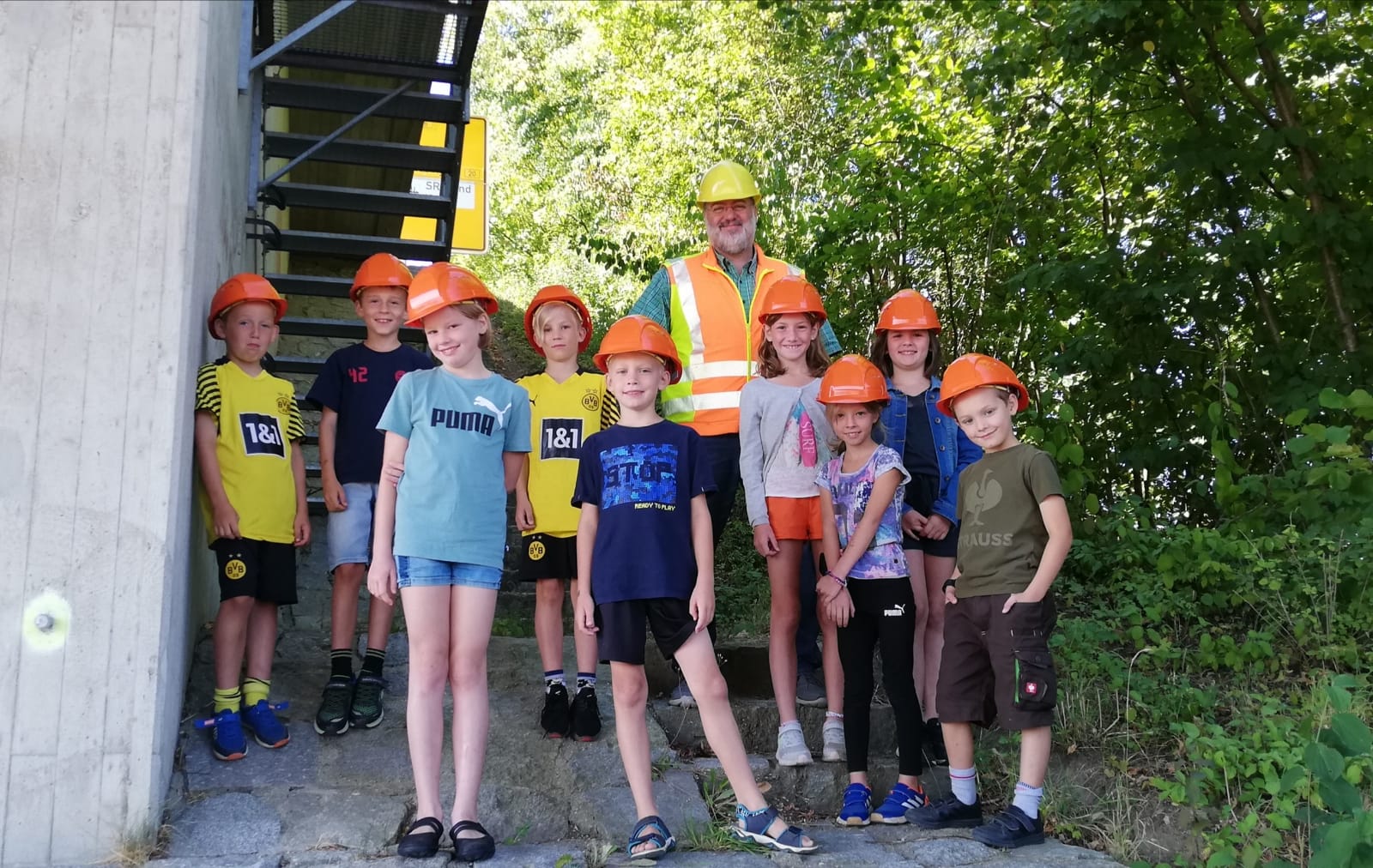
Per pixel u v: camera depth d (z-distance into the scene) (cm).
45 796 290
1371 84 620
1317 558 436
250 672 364
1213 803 347
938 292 795
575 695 404
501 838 325
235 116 499
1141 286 602
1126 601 460
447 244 716
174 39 317
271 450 368
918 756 358
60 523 297
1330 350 590
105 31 312
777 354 407
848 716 362
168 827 300
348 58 649
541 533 394
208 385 358
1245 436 616
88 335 303
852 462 376
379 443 400
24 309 300
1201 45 641
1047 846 330
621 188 1595
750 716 405
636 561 319
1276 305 639
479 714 311
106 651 297
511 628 506
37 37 308
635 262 821
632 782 315
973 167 736
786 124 1185
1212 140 607
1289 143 593
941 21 837
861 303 769
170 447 306
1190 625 480
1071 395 660
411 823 315
